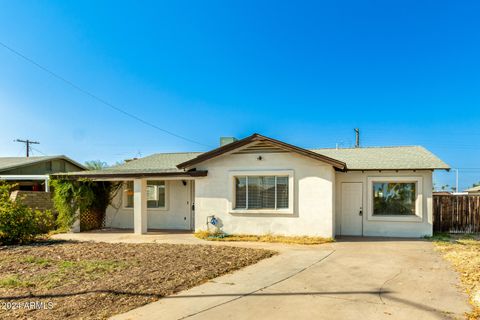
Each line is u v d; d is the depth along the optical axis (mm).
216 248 11039
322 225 12945
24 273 7629
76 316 5113
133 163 17984
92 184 16781
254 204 13781
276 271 8023
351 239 13312
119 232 15812
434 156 15227
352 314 5301
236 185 14062
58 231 15617
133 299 5887
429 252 10430
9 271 7836
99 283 6781
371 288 6656
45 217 15297
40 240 12984
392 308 5555
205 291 6426
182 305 5660
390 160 15031
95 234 15102
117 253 10086
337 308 5559
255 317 5176
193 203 16562
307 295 6227
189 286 6711
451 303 5777
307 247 11398
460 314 5281
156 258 9312
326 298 6059
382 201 14516
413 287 6711
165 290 6391
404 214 14211
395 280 7230
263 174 13602
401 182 14297
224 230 13953
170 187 16953
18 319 4969
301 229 13156
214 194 14156
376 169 14094
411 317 5176
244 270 8109
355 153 16859
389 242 12508
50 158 26281
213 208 14141
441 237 13680
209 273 7668
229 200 13930
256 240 12781
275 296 6164
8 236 11922
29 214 12641
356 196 14625
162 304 5699
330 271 8031
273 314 5301
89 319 5008
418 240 13039
